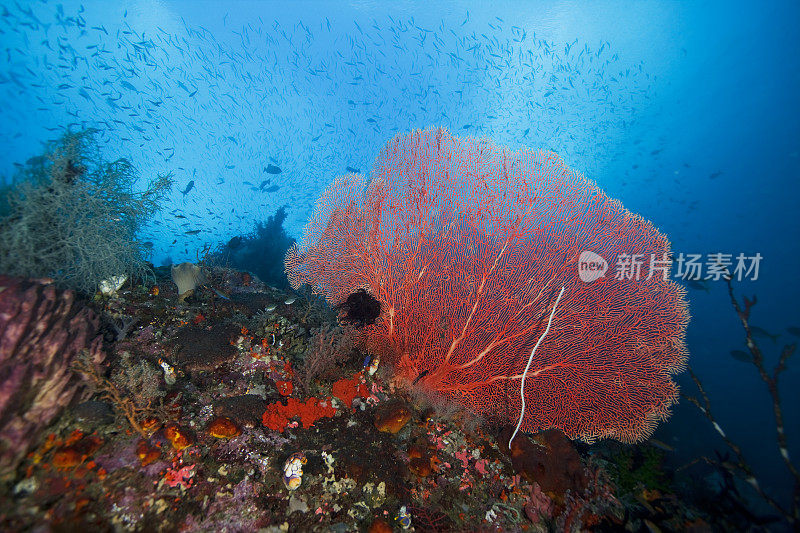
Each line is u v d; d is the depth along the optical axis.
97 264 4.05
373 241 4.70
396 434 3.44
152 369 3.21
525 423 3.92
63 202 3.90
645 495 3.76
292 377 3.71
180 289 4.54
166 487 2.46
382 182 4.88
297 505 2.62
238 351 3.86
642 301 4.21
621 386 3.99
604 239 4.45
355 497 2.79
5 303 2.42
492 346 4.14
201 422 2.97
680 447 6.39
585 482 3.43
